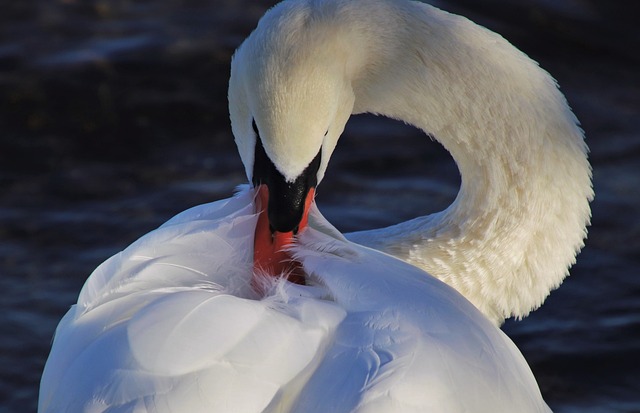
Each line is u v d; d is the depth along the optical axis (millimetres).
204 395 6086
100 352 6570
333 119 8125
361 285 6965
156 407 6086
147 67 16516
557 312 13016
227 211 7805
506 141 8883
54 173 14727
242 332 6344
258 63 7883
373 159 15305
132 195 14430
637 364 12195
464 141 8945
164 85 16250
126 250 7496
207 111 15922
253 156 7980
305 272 7262
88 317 7023
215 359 6215
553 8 18250
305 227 7758
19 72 16203
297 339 6402
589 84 16938
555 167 8852
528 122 8836
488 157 8938
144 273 7195
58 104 15773
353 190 14711
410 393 6223
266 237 7684
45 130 15391
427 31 8773
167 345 6266
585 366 12188
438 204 14430
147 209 14172
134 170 14875
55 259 13359
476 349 6844
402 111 9000
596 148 15688
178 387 6117
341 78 8289
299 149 7809
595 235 14164
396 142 15672
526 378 7465
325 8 8305
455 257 8984
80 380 6488
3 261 13305
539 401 7535
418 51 8773
